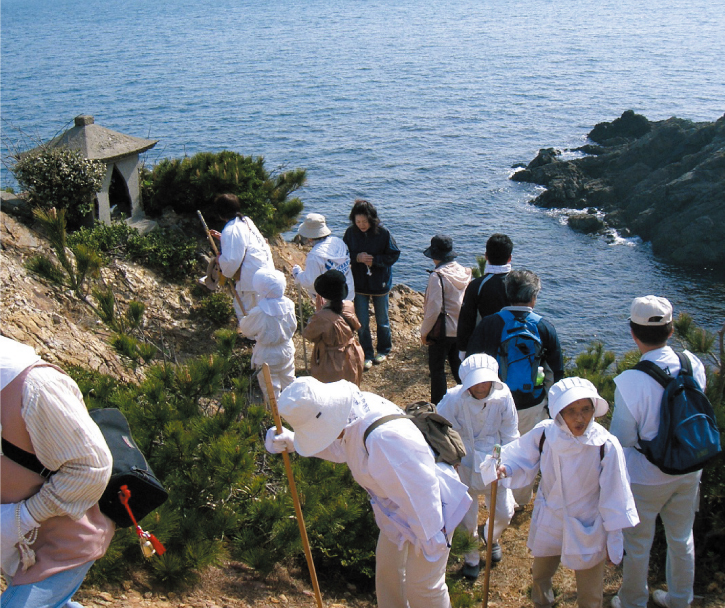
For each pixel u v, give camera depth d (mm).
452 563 5832
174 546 4695
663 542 5805
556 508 4359
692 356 4598
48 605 2822
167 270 10375
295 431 3598
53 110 93688
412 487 3557
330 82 122562
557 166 57250
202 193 11508
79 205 10188
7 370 2592
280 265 11695
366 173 63094
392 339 10289
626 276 41719
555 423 4242
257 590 4918
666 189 45562
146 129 82125
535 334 5488
